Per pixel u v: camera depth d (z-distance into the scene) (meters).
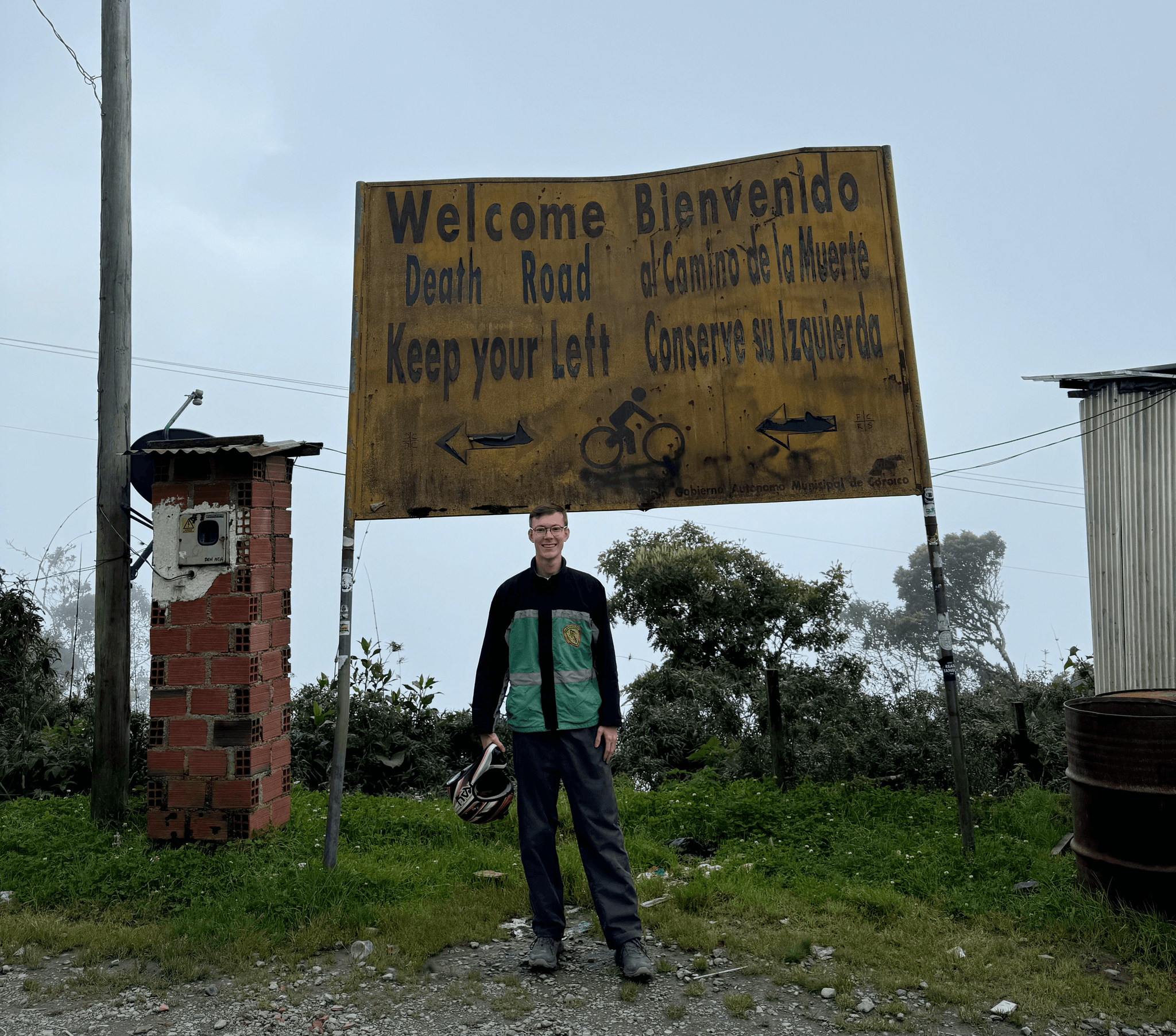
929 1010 3.68
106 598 6.41
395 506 5.98
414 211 6.27
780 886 5.20
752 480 6.05
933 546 5.90
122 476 6.54
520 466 6.04
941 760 7.60
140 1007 3.72
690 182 6.35
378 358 6.11
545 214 6.31
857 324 6.14
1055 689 9.12
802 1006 3.70
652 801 7.10
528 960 4.08
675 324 6.21
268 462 6.07
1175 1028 3.50
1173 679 7.42
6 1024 3.57
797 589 16.28
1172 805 4.40
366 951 4.18
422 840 6.27
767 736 8.73
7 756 7.67
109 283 6.71
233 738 5.71
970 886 5.00
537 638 4.27
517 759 4.30
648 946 4.32
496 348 6.14
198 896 4.80
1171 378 7.45
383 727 8.75
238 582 5.78
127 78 6.92
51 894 4.92
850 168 6.29
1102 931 4.32
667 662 15.30
